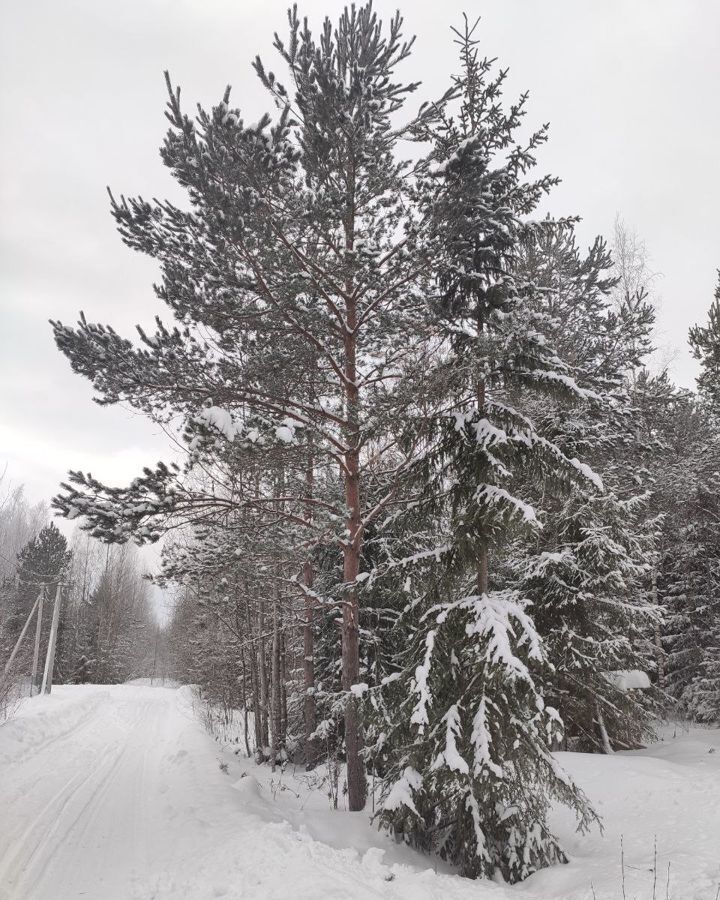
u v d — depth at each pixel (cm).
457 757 711
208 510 1015
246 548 1029
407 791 777
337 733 1379
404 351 1067
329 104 856
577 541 1363
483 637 758
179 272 920
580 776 1193
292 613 1622
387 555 1210
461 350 865
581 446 1134
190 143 841
